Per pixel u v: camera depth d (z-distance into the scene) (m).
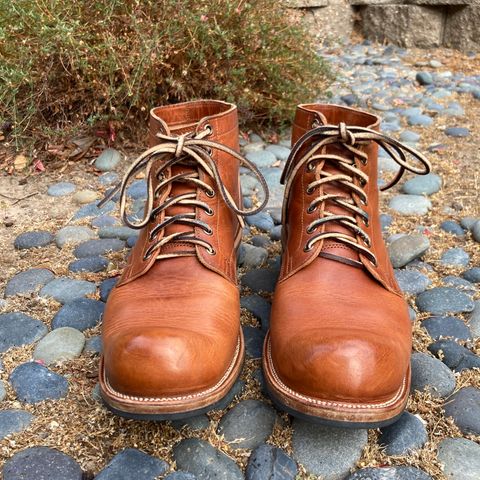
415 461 0.44
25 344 0.57
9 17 0.95
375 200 0.56
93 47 0.93
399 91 1.39
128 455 0.44
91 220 0.82
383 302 0.49
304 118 0.56
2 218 0.83
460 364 0.54
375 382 0.41
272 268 0.69
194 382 0.42
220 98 1.05
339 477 0.44
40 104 1.01
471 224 0.79
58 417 0.48
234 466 0.44
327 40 1.67
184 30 1.00
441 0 1.73
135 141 1.03
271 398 0.45
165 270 0.50
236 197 0.58
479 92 1.34
